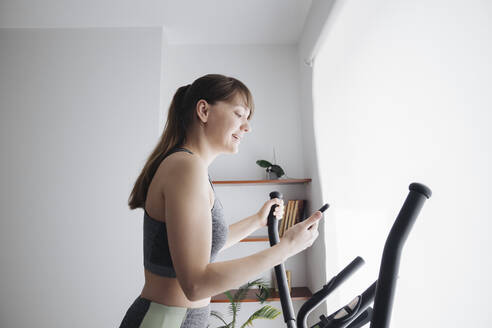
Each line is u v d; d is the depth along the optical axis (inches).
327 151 72.4
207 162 37.6
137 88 92.6
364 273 52.6
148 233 34.2
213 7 87.9
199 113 36.0
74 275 84.0
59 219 86.4
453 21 32.5
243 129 37.6
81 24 94.7
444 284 33.1
